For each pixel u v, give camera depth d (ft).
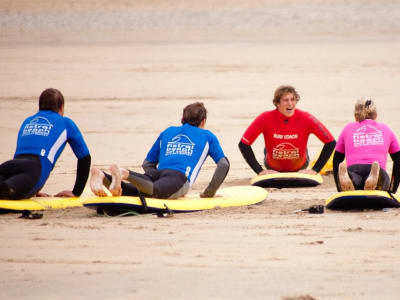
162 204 81.51
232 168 125.49
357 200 81.46
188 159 86.63
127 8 459.32
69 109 186.19
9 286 52.85
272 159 112.37
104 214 80.23
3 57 280.92
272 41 334.65
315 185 107.04
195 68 258.16
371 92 208.54
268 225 73.20
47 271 56.39
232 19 415.23
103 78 236.02
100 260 59.36
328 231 69.92
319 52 294.66
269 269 56.65
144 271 56.29
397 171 88.48
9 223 74.79
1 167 83.97
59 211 83.25
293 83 226.58
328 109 185.88
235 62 272.10
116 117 176.55
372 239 66.33
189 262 58.65
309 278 54.39
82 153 88.58
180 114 181.37
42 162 84.84
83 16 426.51
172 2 483.51
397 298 50.16
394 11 435.12
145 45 322.75
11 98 200.64
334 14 429.38
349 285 52.80
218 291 51.57
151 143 147.43
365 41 327.88
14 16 422.00
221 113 182.60
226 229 71.26
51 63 266.77
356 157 87.61
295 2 483.10
